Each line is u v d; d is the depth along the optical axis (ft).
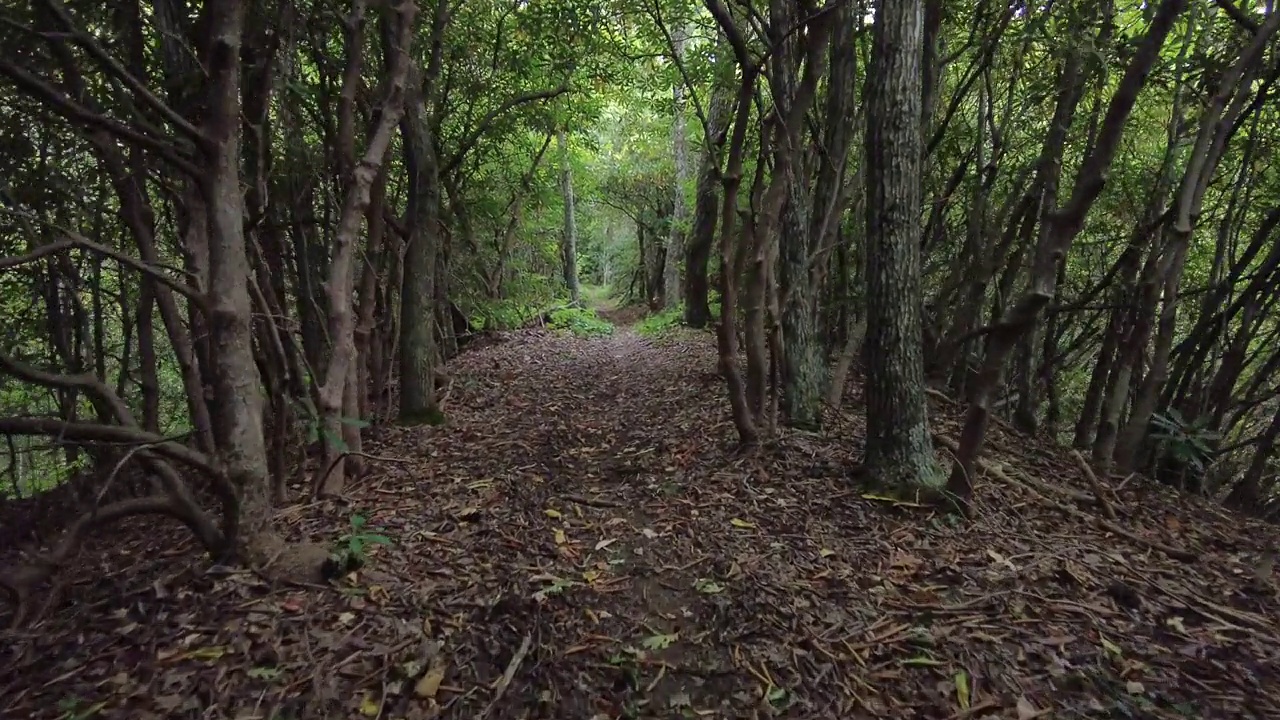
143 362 13.47
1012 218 19.04
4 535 13.29
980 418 12.41
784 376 18.56
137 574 10.45
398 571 10.50
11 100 10.48
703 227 42.47
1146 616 9.89
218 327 9.53
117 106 11.69
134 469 15.64
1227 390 18.52
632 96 41.34
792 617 9.65
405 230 20.02
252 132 11.71
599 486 15.23
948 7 18.74
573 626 9.49
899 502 13.09
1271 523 16.16
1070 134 20.53
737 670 8.61
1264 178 18.69
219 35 8.80
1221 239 18.44
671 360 32.27
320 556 10.39
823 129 20.22
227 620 8.84
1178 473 18.69
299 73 16.10
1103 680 8.33
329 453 13.56
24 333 15.35
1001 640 9.14
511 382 28.09
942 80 23.67
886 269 13.24
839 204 17.75
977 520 12.67
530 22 24.26
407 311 20.18
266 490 10.36
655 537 12.35
